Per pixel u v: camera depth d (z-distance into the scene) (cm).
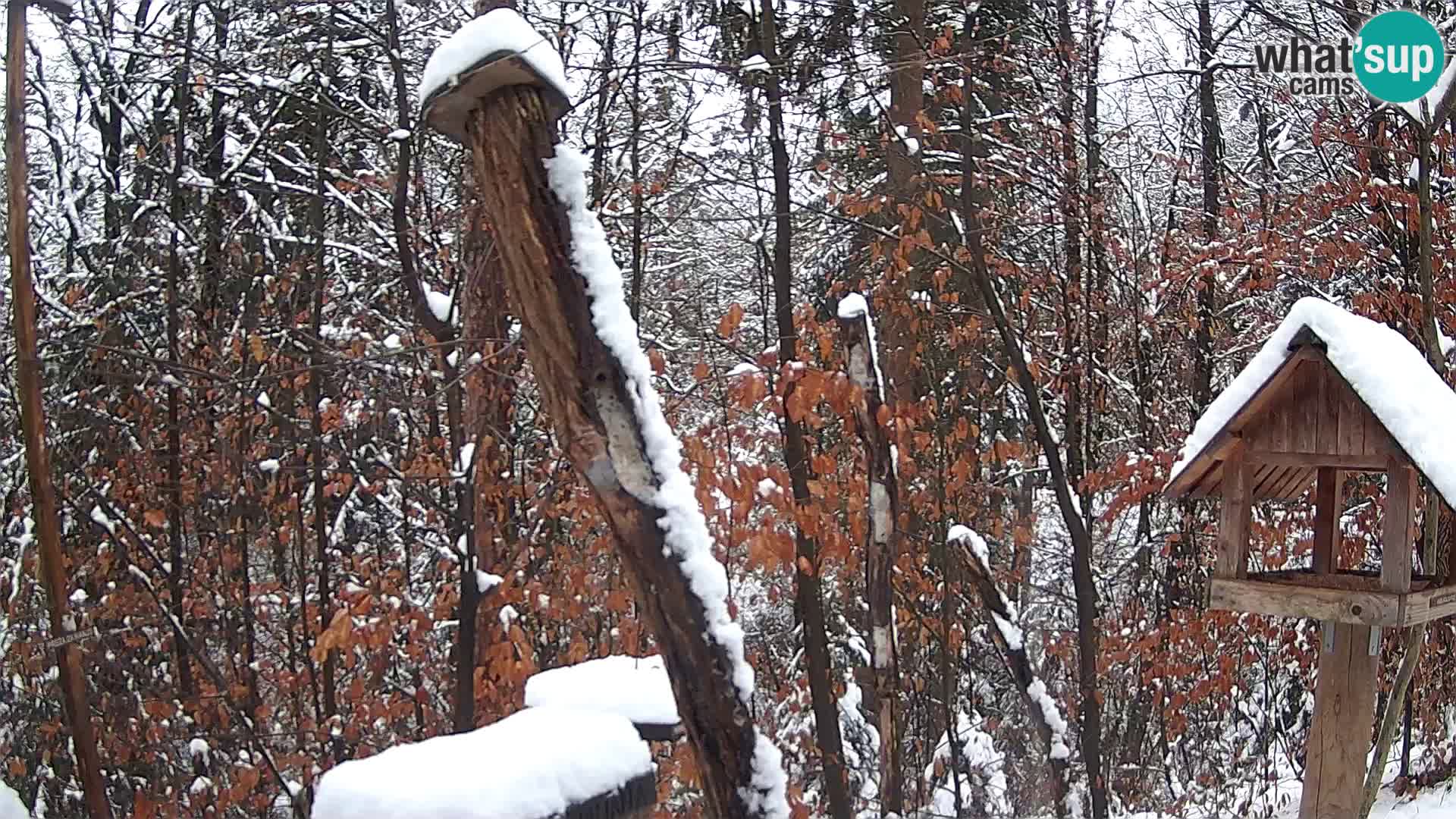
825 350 807
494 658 736
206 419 971
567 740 241
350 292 994
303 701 1065
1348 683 536
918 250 957
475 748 233
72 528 949
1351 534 1005
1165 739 967
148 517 933
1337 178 978
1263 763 962
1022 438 1119
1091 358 972
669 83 908
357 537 1077
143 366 891
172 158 991
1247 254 937
